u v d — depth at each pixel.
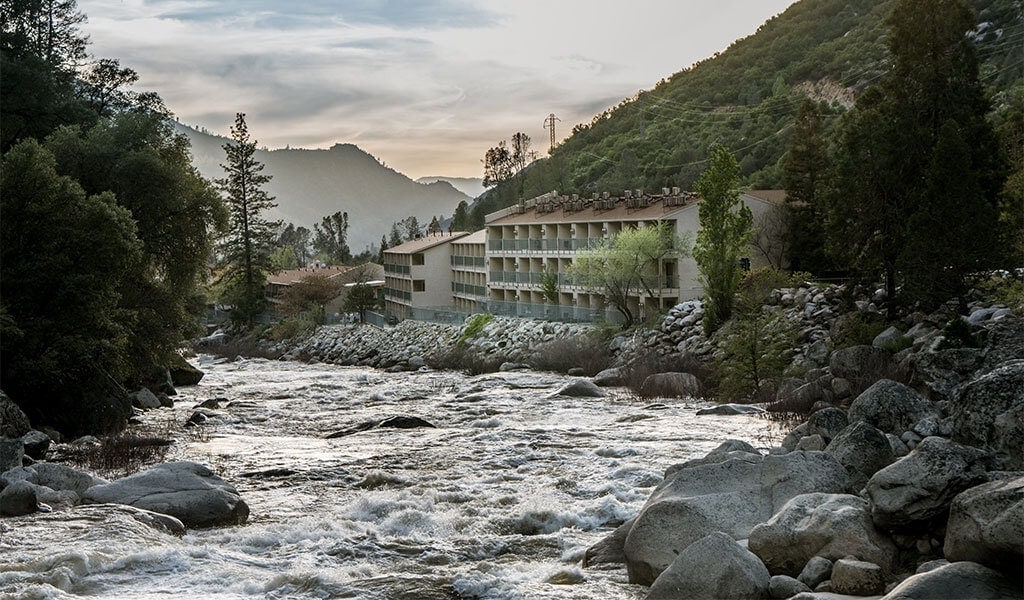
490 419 30.70
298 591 11.12
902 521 10.08
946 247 31.84
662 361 43.84
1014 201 33.81
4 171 30.55
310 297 109.88
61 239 30.50
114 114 49.44
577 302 72.62
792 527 10.44
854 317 36.28
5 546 13.11
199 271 44.91
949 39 34.59
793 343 37.31
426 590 11.05
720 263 46.03
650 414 31.30
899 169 34.38
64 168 40.06
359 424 30.55
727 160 46.12
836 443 13.60
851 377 30.30
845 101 164.25
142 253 37.53
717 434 25.53
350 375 62.34
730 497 11.63
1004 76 103.31
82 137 44.00
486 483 19.30
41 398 30.28
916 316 33.34
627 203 74.88
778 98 166.50
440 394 44.53
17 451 20.31
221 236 45.09
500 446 24.70
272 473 21.36
